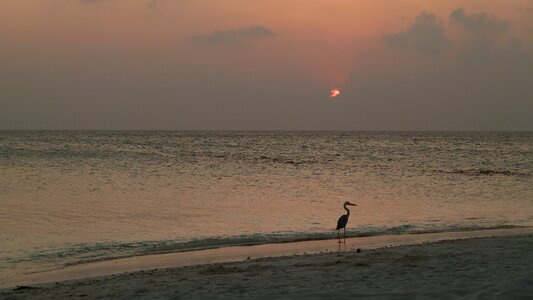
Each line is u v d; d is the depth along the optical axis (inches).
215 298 406.3
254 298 396.8
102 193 1269.7
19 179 1534.2
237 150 3570.4
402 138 7194.9
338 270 510.0
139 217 946.1
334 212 1035.9
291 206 1106.1
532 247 631.2
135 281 498.9
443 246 653.9
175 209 1042.1
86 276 556.1
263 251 689.6
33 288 489.4
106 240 750.5
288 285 443.2
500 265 498.9
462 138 7381.9
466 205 1151.6
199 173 1851.6
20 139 5108.3
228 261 623.2
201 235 794.8
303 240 769.6
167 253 680.4
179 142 4736.7
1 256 653.9
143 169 1956.2
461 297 370.3
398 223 919.7
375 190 1419.8
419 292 387.2
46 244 721.6
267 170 2021.4
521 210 1080.8
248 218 951.0
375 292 393.7
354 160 2677.2
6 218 915.4
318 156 2989.7
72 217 935.7
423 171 2053.4
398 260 557.3
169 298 417.7
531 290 381.7
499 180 1722.4
